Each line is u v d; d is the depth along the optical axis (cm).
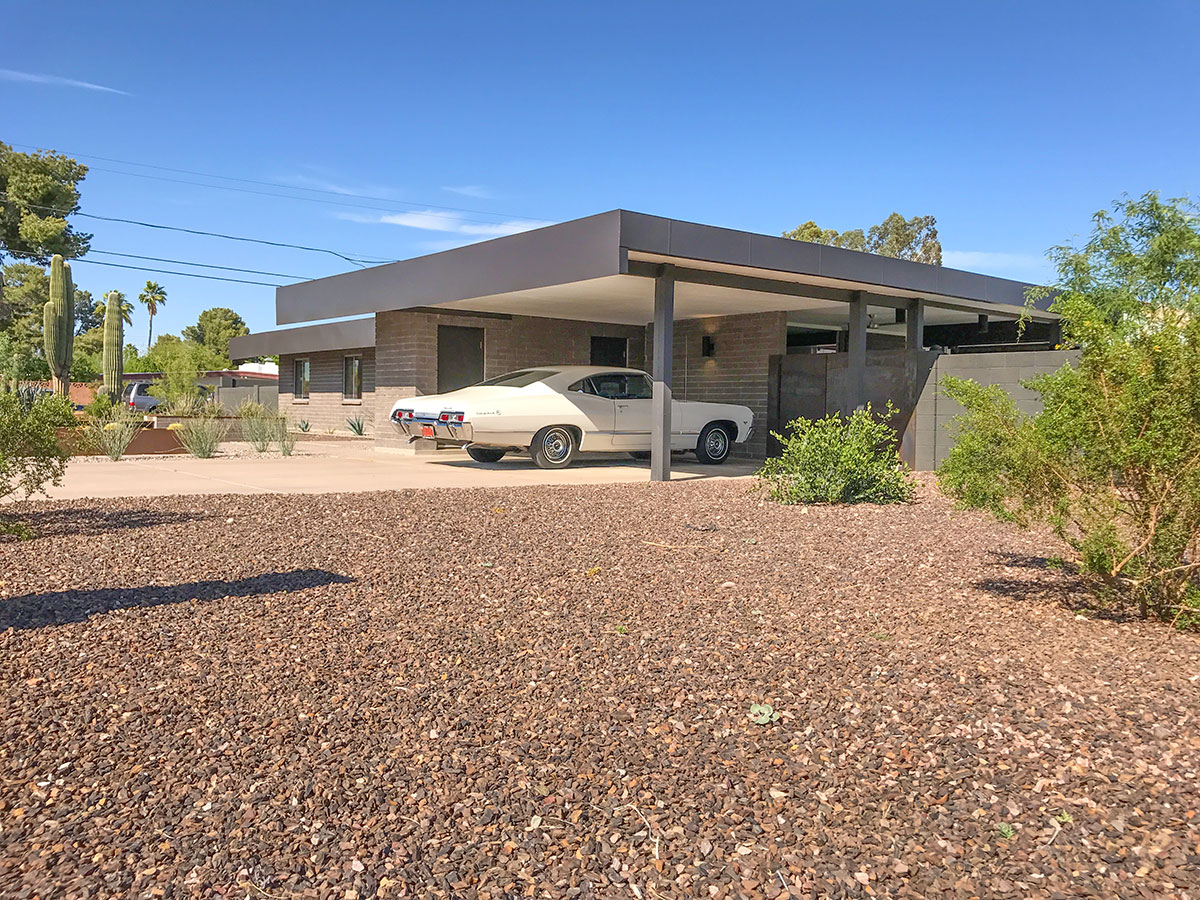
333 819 271
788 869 250
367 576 571
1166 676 405
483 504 907
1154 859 254
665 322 1164
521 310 1578
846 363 1447
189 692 367
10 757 306
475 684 384
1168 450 448
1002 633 470
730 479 1223
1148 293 1162
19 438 758
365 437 2222
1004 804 285
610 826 271
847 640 454
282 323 1731
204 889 235
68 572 567
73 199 4572
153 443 1659
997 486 516
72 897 229
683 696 375
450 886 240
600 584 566
